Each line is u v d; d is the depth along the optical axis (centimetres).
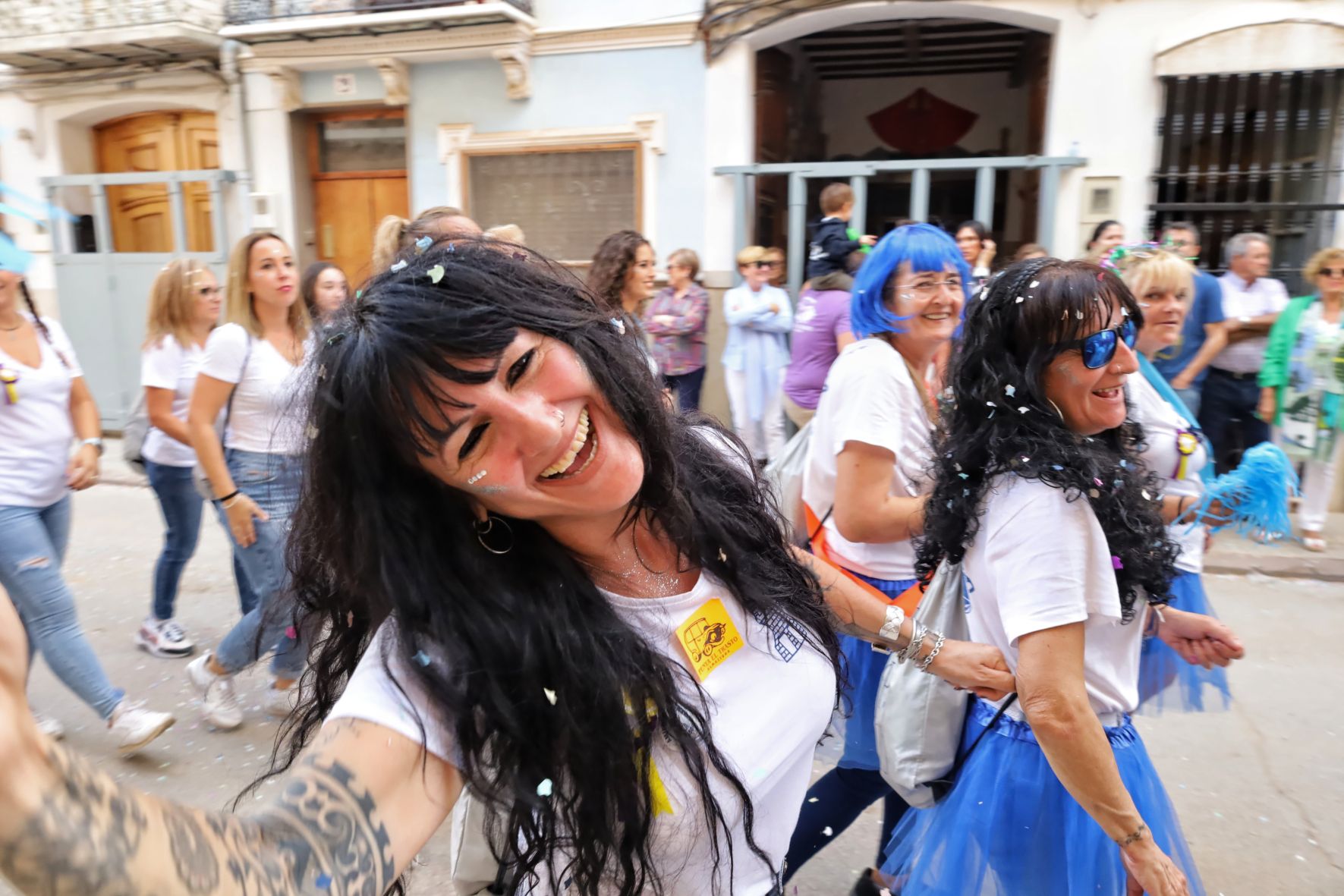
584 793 87
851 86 878
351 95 716
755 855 108
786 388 483
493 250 88
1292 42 535
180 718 323
